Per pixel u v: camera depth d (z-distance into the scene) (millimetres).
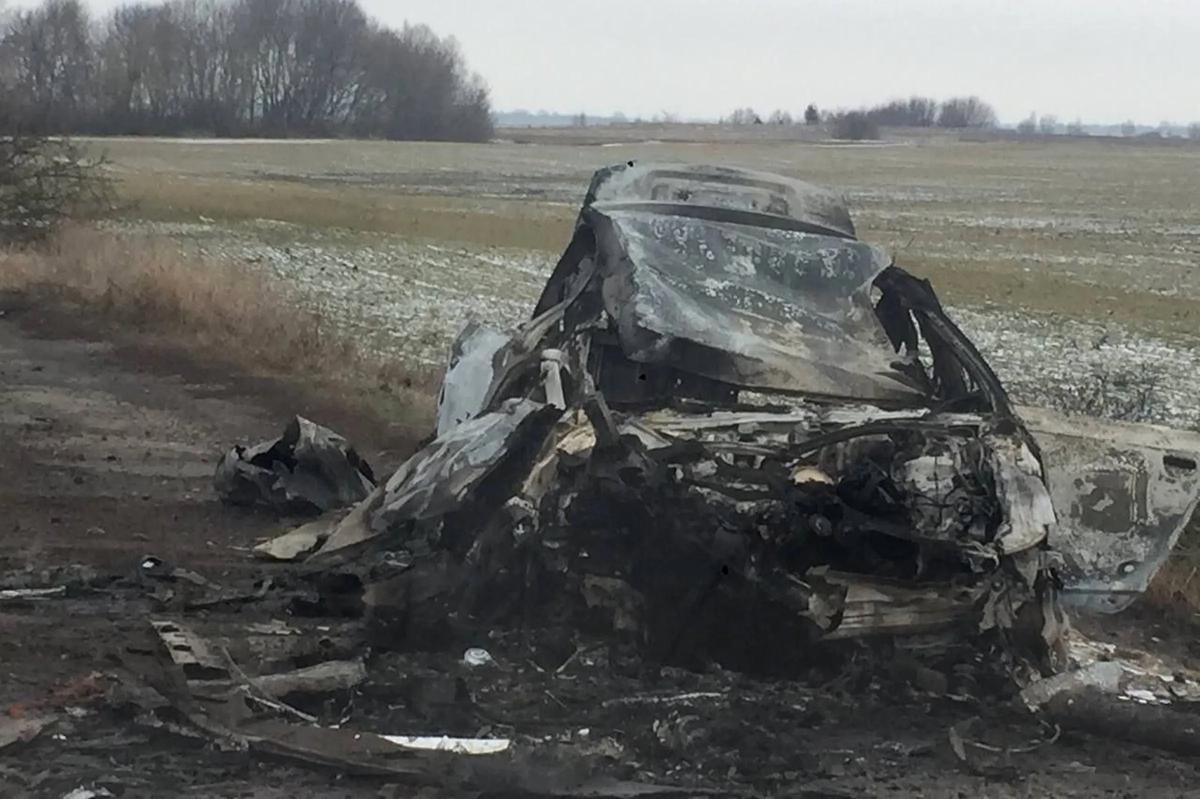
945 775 5953
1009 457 6859
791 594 6496
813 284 8367
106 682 6426
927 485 6797
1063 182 75562
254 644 7043
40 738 5828
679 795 5520
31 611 7754
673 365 7613
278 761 5680
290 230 40000
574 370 7621
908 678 6691
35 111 30500
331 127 118125
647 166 9117
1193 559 9930
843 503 6516
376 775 5562
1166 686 7602
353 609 7820
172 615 7746
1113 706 6531
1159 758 6340
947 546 6559
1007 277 33125
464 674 6738
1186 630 9039
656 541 6672
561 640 6953
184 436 13703
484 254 35438
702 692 6648
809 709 6535
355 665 6547
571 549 6891
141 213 42656
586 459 6738
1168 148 127875
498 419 7062
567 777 5543
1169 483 7270
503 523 6887
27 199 29531
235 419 14562
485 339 9906
